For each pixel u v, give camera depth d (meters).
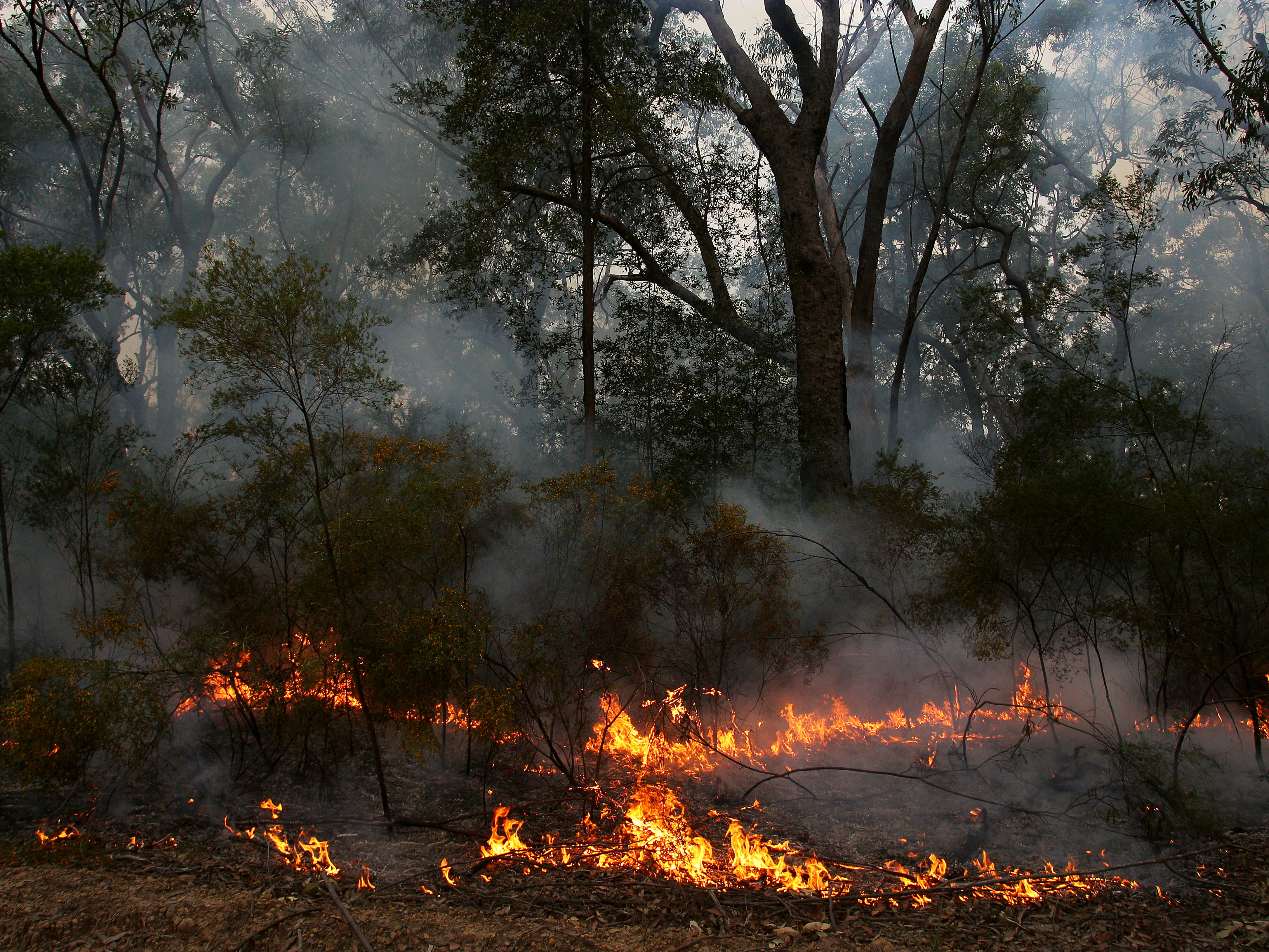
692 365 11.10
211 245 5.41
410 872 4.61
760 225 12.53
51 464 8.27
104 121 17.59
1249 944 3.90
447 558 6.36
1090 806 5.68
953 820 5.40
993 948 3.82
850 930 3.96
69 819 5.42
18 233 18.81
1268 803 5.79
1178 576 6.79
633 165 12.02
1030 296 15.31
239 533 6.56
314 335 5.41
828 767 6.02
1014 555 6.90
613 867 4.66
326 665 5.71
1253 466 7.23
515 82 11.09
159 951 3.57
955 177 18.84
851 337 14.12
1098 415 7.92
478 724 5.79
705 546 6.90
